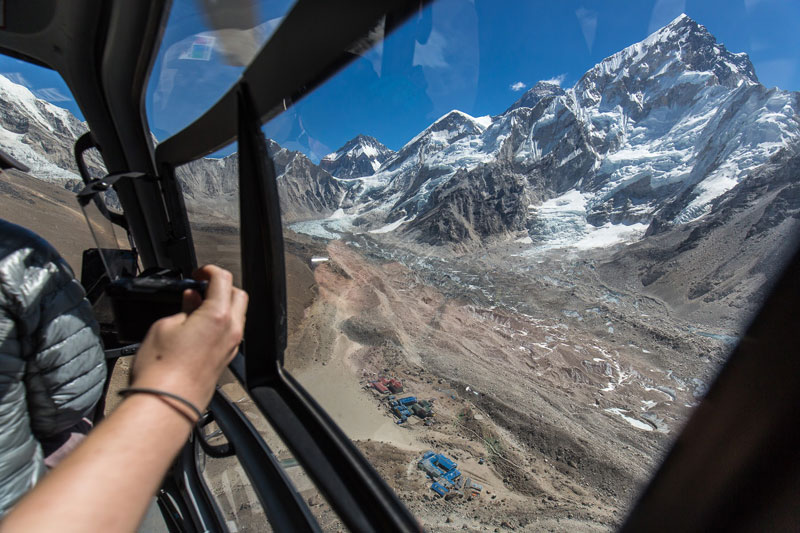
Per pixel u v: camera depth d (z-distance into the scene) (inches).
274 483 28.0
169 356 9.3
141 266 61.8
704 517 14.7
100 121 52.2
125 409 8.5
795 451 11.7
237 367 36.7
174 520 38.4
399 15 17.6
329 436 28.0
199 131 41.3
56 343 17.5
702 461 15.2
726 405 14.4
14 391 16.0
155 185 55.4
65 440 23.8
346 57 21.0
